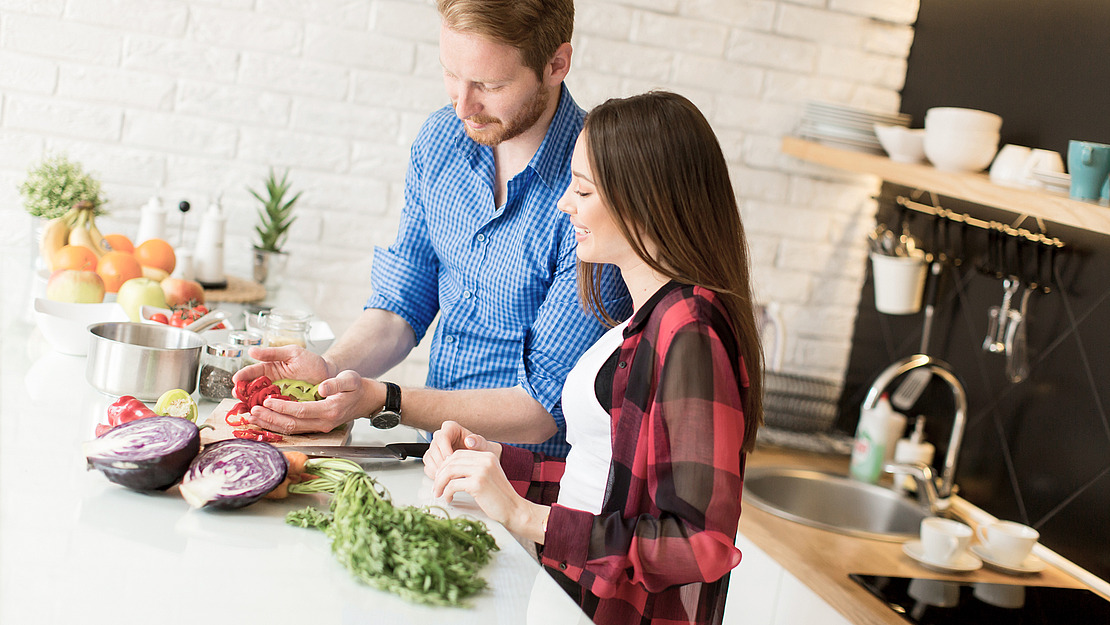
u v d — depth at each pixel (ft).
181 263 7.77
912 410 9.39
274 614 3.00
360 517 3.33
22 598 2.81
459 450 4.15
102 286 6.17
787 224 10.03
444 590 3.26
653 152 3.88
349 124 9.11
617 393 4.09
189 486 3.65
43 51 8.42
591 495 4.25
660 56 9.46
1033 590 6.68
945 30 9.44
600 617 4.12
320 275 9.31
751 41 9.62
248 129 8.93
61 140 8.59
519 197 5.56
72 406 4.71
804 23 9.70
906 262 9.05
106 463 3.63
